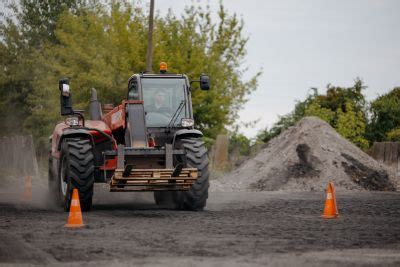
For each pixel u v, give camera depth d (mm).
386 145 55719
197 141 28141
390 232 20672
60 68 63312
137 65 63281
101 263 14984
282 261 15281
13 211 27797
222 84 66875
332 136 50156
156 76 29969
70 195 27016
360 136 71812
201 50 66500
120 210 28328
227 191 43562
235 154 62125
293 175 46781
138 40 63812
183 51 66438
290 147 49188
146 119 29344
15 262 15133
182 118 29000
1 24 74875
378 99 76062
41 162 65688
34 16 77312
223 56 69938
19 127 72750
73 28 64562
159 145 29344
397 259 15664
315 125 50781
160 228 21188
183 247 17250
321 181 45906
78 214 21609
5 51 74000
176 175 25938
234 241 18375
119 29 64125
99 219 23969
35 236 19188
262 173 47500
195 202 27812
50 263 15000
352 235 19859
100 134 28688
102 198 36344
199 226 21812
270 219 24391
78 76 62219
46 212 27297
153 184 25984
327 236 19594
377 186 45875
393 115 74125
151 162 27734
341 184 45812
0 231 20328
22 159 56938
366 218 25188
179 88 29891
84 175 27000
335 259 15602
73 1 79688
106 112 31844
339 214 26875
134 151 26844
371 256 16047
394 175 47656
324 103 78750
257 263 15016
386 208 29906
